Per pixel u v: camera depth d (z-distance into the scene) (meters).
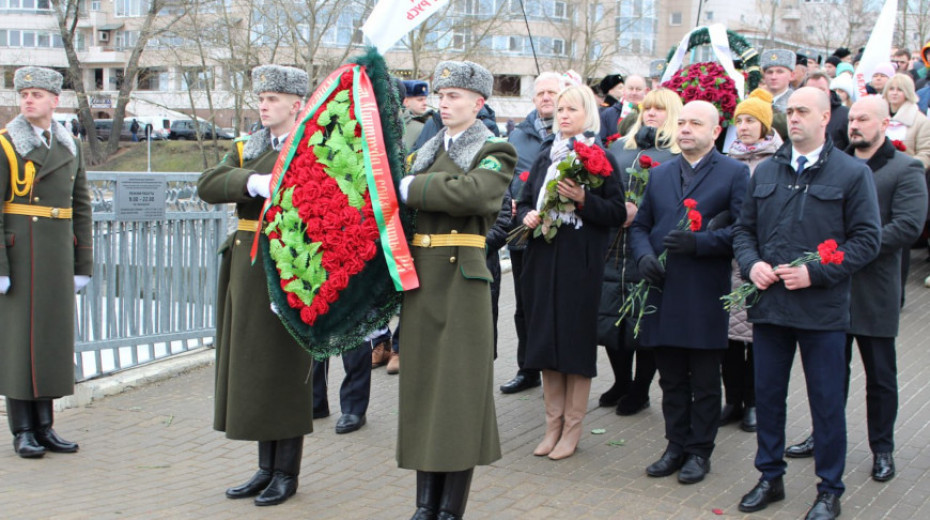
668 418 5.31
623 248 6.04
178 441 6.08
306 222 4.57
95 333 7.15
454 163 4.49
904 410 6.37
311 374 5.01
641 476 5.28
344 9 22.97
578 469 5.39
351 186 4.50
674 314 5.12
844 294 4.56
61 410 6.72
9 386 5.66
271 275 4.69
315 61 23.86
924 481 5.13
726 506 4.83
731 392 6.14
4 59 44.66
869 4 34.53
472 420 4.29
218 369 5.05
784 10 39.34
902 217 5.03
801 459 5.49
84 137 35.62
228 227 8.12
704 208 5.19
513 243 6.42
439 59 26.02
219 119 36.66
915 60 13.67
